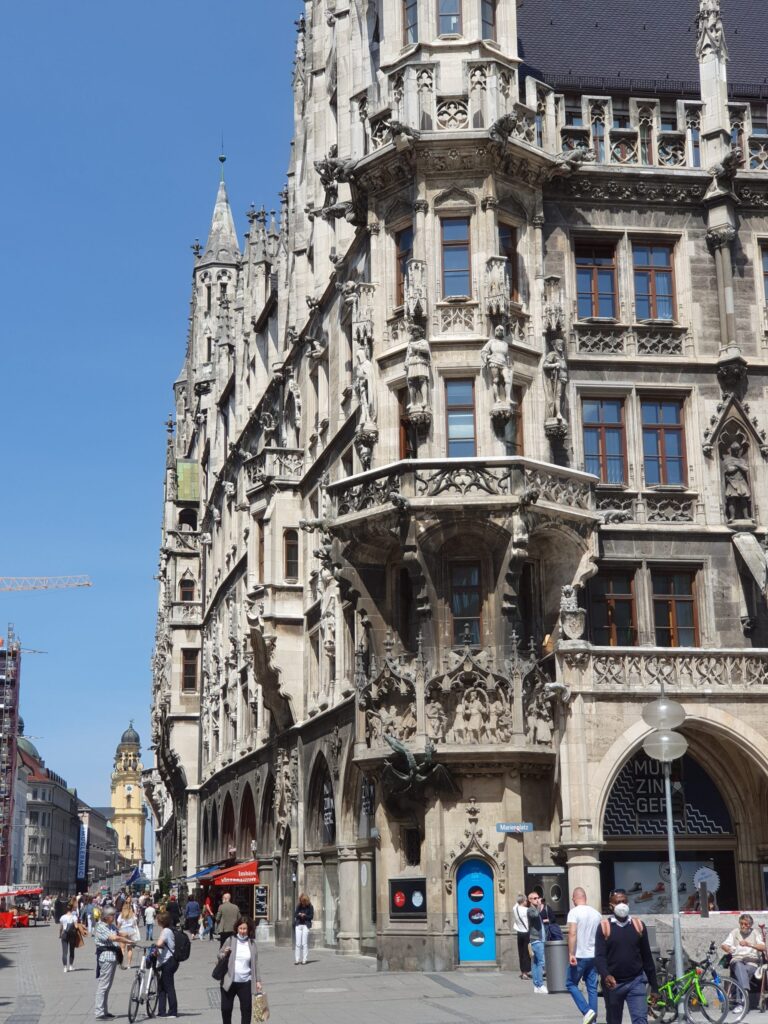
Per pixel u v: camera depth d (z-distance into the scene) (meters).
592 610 37.06
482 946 33.53
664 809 35.31
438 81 37.50
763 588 36.59
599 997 26.84
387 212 38.12
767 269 39.62
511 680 34.25
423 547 34.81
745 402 38.59
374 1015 24.59
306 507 50.47
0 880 162.25
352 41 41.84
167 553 91.69
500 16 38.62
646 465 38.12
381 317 37.88
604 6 44.94
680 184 39.38
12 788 166.38
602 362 38.06
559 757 33.03
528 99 38.50
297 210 53.03
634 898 34.84
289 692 50.03
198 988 34.12
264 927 55.12
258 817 57.59
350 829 42.28
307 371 50.56
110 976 27.31
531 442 36.88
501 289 36.16
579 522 35.78
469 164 36.81
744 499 37.91
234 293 82.94
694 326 38.78
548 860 34.09
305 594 50.09
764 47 45.12
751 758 33.25
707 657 33.53
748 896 35.09
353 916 41.94
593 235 38.97
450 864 33.72
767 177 39.69
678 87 41.84
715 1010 21.58
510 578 34.59
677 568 37.50
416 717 34.38
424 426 35.81
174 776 88.50
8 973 43.59
